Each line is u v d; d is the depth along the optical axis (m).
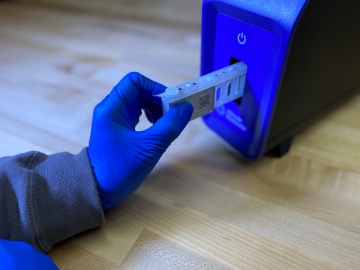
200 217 0.41
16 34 0.83
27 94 0.63
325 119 0.57
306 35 0.35
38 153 0.40
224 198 0.44
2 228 0.34
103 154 0.39
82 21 0.88
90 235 0.39
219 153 0.51
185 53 0.74
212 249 0.38
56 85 0.65
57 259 0.37
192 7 0.93
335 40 0.40
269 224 0.40
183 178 0.47
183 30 0.83
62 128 0.55
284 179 0.46
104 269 0.36
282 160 0.49
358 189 0.44
